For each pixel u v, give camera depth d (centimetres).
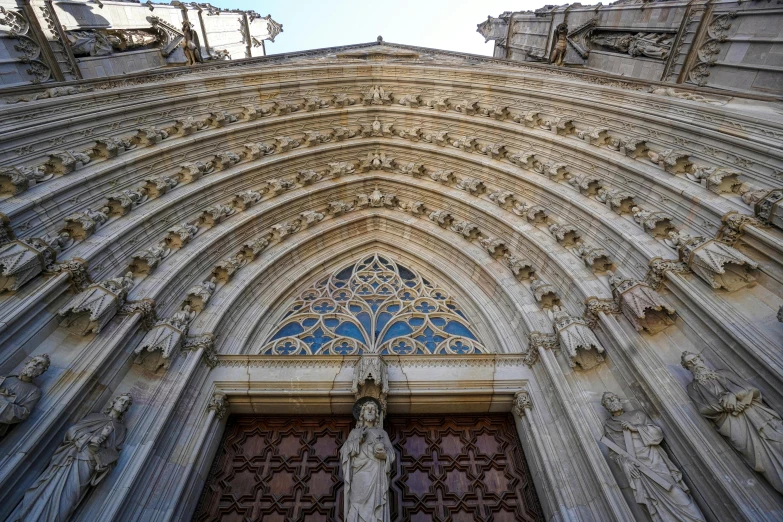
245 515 663
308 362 818
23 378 552
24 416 524
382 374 780
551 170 1002
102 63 1430
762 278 601
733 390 517
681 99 882
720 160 726
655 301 666
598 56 1748
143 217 857
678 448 557
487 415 801
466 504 680
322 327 979
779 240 582
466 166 1193
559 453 667
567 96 1067
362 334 968
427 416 798
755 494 470
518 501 686
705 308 607
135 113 991
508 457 745
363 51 1969
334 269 1148
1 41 1089
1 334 564
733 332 562
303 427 784
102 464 543
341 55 1827
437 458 742
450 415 800
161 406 668
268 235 1090
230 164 1095
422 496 688
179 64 1794
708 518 500
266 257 1052
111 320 701
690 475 532
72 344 651
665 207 769
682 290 648
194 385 748
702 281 645
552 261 891
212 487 694
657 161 823
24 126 768
